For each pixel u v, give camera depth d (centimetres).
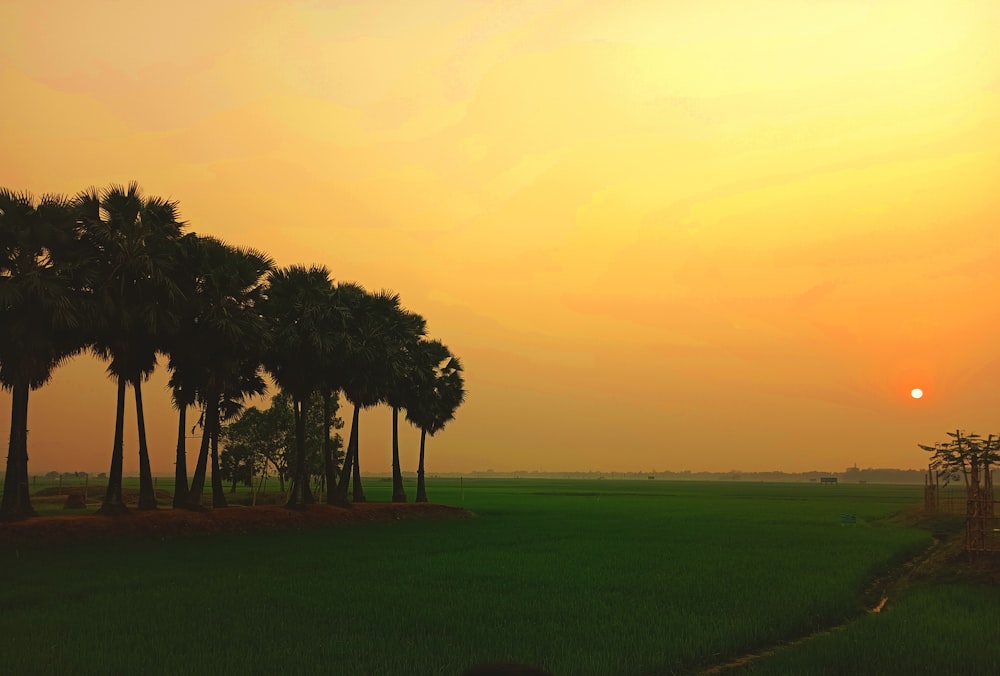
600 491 17950
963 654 1541
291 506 5512
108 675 1341
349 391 6059
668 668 1473
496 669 501
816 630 1958
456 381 7781
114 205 4250
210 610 1984
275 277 5678
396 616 1917
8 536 3591
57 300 3766
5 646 1552
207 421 4844
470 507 9094
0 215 3828
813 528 5388
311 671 1368
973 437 2958
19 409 3938
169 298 4272
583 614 1972
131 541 3884
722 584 2522
